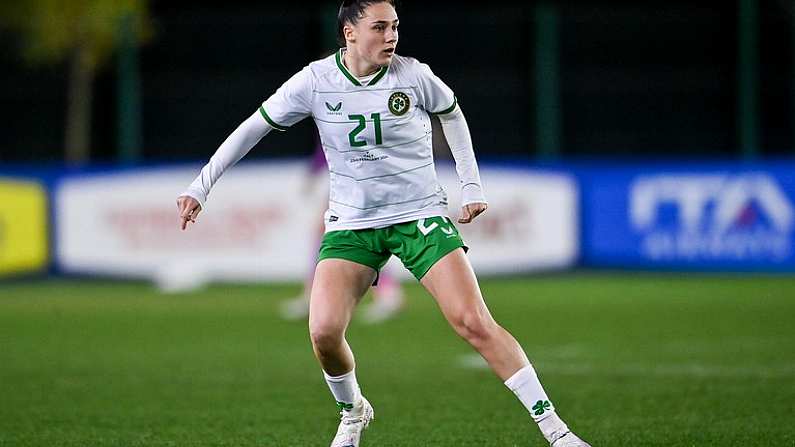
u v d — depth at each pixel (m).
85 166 53.56
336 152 17.48
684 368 28.72
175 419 22.84
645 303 44.59
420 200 17.50
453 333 36.78
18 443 20.64
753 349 32.03
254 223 52.81
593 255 54.44
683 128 61.97
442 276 17.09
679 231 54.00
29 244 53.06
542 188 54.00
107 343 35.00
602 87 62.16
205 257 53.16
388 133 17.11
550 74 60.88
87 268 53.50
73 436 21.22
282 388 26.55
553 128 60.97
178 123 62.12
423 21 63.19
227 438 20.94
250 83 62.12
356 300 17.77
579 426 21.72
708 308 42.53
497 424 22.00
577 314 41.44
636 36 62.75
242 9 72.44
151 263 53.34
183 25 62.94
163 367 30.02
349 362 17.86
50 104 62.94
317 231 41.22
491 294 48.69
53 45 61.75
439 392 25.78
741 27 61.00
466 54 63.06
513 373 16.97
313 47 62.91
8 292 51.03
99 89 63.50
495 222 53.47
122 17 60.75
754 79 61.00
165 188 53.22
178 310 44.12
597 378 27.41
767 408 23.14
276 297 48.56
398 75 17.06
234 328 38.56
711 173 53.72
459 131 17.83
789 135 61.81
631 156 62.28
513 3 73.75
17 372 29.30
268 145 61.94
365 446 20.20
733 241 53.72
